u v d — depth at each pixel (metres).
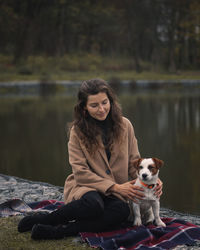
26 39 43.38
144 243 2.54
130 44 51.38
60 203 3.63
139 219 2.82
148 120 14.34
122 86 33.59
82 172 2.86
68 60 43.75
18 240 2.69
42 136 11.16
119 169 2.98
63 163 7.80
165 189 5.91
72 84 32.12
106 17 50.19
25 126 13.16
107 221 2.72
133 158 3.12
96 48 53.09
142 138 10.75
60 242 2.65
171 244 2.52
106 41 53.53
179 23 50.03
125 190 2.74
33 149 9.30
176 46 54.91
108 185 2.77
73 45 51.44
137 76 40.69
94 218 2.72
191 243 2.55
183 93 29.84
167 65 54.78
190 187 5.98
